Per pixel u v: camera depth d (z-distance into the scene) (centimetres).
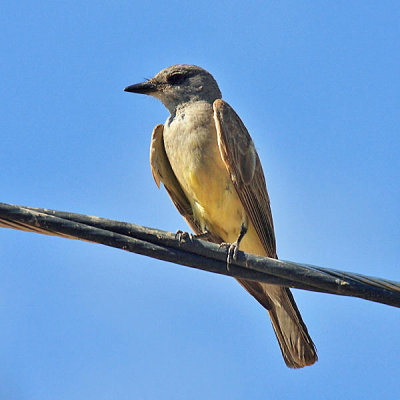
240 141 1188
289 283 841
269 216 1217
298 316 1138
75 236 811
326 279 821
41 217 791
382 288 809
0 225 792
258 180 1205
